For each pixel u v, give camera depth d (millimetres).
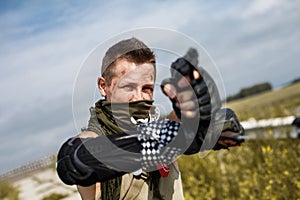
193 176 5246
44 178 14750
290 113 6934
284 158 4270
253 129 5496
